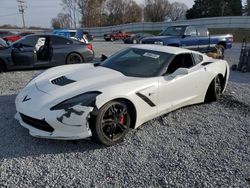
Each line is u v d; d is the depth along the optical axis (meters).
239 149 3.76
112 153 3.49
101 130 3.50
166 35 12.42
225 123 4.69
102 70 4.41
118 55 5.04
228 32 44.47
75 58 9.56
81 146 3.62
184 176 3.06
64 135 3.39
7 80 7.29
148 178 3.00
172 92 4.44
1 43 8.73
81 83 3.84
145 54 4.80
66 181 2.88
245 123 4.74
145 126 4.35
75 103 3.38
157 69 4.45
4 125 4.15
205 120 4.78
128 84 3.85
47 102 3.49
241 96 6.39
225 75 6.02
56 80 4.05
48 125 3.41
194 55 5.25
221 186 2.91
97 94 3.49
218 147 3.79
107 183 2.88
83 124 3.38
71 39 9.66
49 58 9.06
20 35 25.44
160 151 3.59
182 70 4.35
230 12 77.06
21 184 2.79
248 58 9.80
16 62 8.45
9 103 5.22
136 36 29.38
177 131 4.25
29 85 4.12
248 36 41.09
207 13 78.06
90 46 10.06
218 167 3.27
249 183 2.98
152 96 4.08
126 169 3.15
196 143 3.88
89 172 3.06
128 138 3.91
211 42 12.97
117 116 3.68
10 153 3.37
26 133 3.91
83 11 81.44
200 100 5.29
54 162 3.22
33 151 3.44
